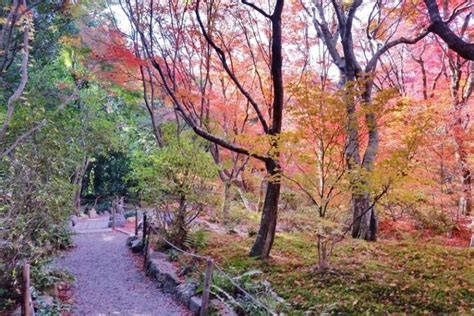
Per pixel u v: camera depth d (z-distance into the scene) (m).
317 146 5.91
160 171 8.09
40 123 6.36
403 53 12.36
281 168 6.61
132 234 12.60
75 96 12.82
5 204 5.54
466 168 9.45
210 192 8.70
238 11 9.16
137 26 8.95
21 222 5.38
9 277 5.30
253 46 9.70
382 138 7.50
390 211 10.66
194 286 6.04
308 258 6.97
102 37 10.26
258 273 6.04
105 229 13.57
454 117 9.08
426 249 7.63
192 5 8.99
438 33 4.41
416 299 5.04
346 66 8.36
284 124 8.12
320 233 5.84
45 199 5.72
